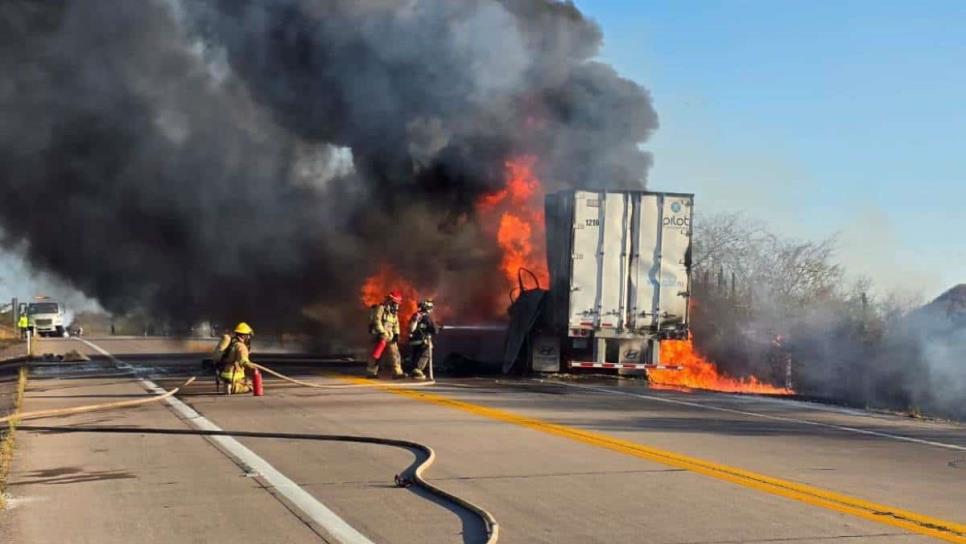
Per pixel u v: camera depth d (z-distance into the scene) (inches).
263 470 395.9
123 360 1157.7
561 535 291.6
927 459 438.3
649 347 837.8
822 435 514.9
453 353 965.2
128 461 417.7
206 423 538.3
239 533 295.4
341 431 506.9
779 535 291.4
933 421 601.0
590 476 383.2
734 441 482.9
